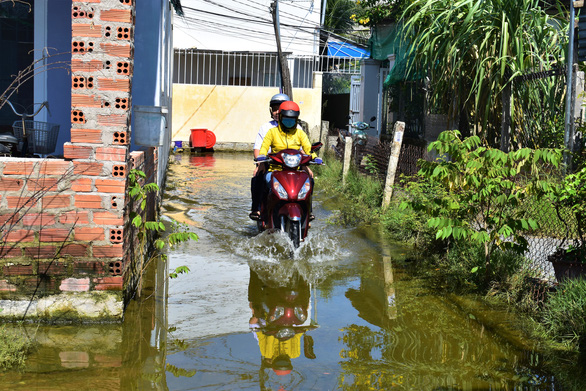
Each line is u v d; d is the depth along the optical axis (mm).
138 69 8523
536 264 6141
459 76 9453
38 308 4723
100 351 4188
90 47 4688
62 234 4711
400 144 9570
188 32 24766
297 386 3697
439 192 7789
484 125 8977
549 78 9422
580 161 7453
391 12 16406
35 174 4664
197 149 21219
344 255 7195
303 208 7285
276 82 23906
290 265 6707
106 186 4723
